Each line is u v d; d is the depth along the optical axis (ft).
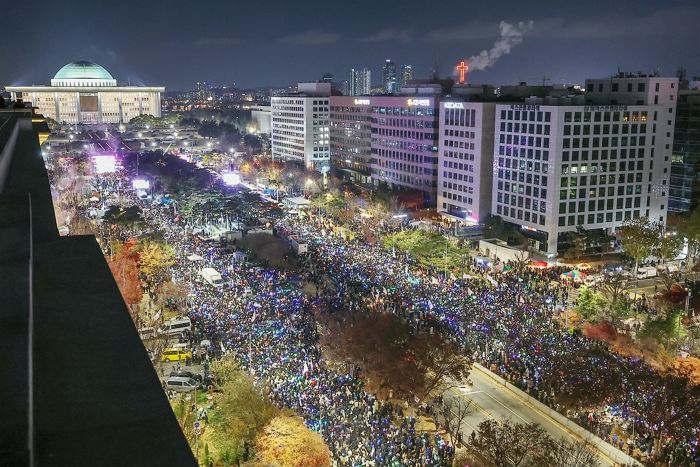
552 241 489.26
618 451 204.95
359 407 232.32
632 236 425.28
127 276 338.13
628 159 505.25
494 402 246.47
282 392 235.40
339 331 269.64
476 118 557.33
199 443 206.18
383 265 413.59
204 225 536.01
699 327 297.53
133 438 17.88
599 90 547.49
